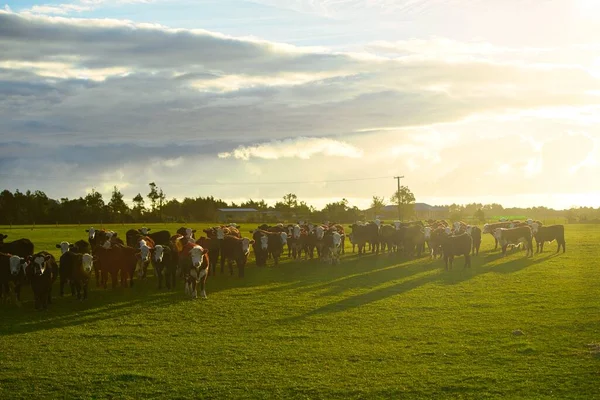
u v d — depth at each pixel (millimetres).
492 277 34656
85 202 147625
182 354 19250
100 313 25906
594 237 68562
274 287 32375
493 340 20203
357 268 40781
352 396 15422
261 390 15898
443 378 16500
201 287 29953
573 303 26125
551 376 16375
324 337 21219
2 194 140750
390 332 21719
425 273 37219
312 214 151750
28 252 37469
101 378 16891
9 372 17516
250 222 136875
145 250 32250
